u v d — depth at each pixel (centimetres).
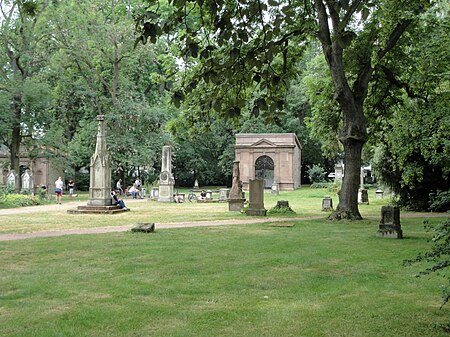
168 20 635
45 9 4328
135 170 6244
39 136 4722
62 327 633
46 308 722
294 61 2136
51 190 6281
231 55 704
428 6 2025
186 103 1584
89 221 2241
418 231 1694
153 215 2583
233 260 1115
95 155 2864
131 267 1030
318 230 1719
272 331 616
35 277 935
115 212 2752
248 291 827
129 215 2598
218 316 679
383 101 2517
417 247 1304
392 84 2245
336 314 688
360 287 854
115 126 4881
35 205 3638
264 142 6431
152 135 4991
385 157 2803
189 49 678
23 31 4312
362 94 2086
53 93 4891
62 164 4894
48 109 4878
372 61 2078
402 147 2394
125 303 748
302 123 7206
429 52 2064
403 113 2409
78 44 4681
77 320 661
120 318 671
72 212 2745
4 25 4281
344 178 2091
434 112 2212
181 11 659
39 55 4588
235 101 791
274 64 1873
